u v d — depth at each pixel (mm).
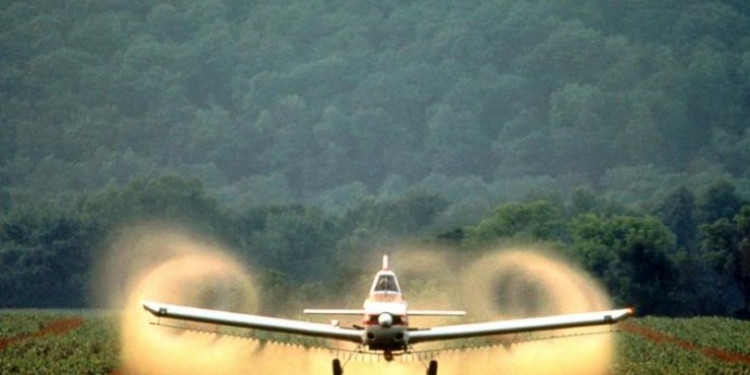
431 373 133125
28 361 170750
